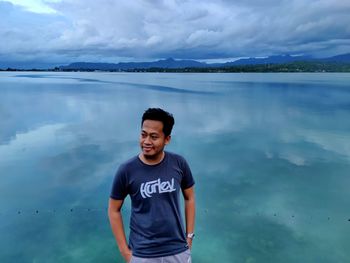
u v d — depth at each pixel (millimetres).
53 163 9633
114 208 2100
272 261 4820
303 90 34344
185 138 12844
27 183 8031
